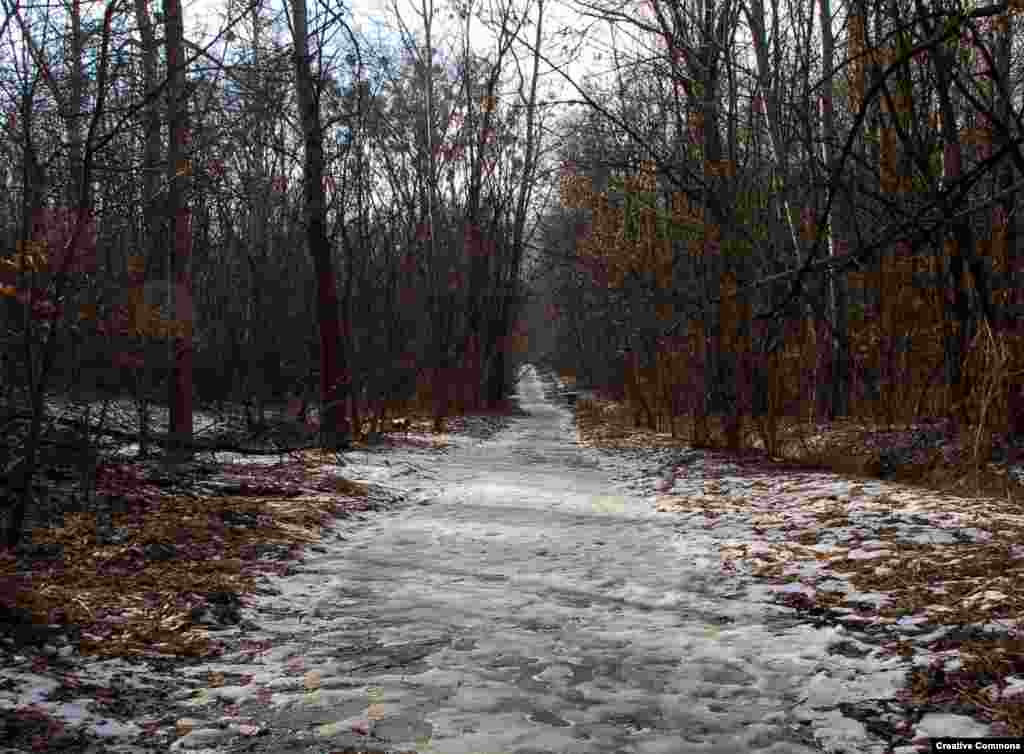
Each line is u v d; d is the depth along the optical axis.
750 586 6.03
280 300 22.38
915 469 10.98
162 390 11.69
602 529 8.64
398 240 25.39
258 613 5.43
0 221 7.46
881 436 12.82
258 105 8.73
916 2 5.40
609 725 3.60
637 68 15.66
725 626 5.11
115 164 7.85
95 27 6.85
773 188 13.72
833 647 4.58
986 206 4.99
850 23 11.53
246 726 3.58
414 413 29.69
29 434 6.41
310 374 21.42
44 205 7.14
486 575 6.55
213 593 5.62
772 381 14.14
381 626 5.14
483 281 35.12
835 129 14.40
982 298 10.60
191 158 8.61
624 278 18.62
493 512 9.83
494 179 33.75
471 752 3.30
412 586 6.19
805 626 5.00
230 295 21.17
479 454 18.78
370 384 20.81
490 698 3.89
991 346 10.26
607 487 12.41
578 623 5.19
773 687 4.05
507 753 3.29
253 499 9.37
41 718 3.53
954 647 4.29
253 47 8.44
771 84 13.19
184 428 11.65
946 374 12.48
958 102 13.54
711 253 14.15
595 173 17.70
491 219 35.75
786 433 16.31
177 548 6.79
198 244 19.00
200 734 3.47
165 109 8.07
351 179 19.55
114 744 3.39
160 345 10.28
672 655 4.53
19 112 6.56
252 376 20.09
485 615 5.38
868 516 7.98
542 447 21.45
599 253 19.38
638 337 21.45
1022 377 10.44
